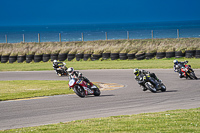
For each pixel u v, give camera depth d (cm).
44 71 8544
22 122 2591
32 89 5109
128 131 1975
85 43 12850
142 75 4272
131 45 11406
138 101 3578
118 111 2977
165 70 7219
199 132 1870
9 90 5059
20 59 11512
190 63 8150
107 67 8494
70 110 3112
